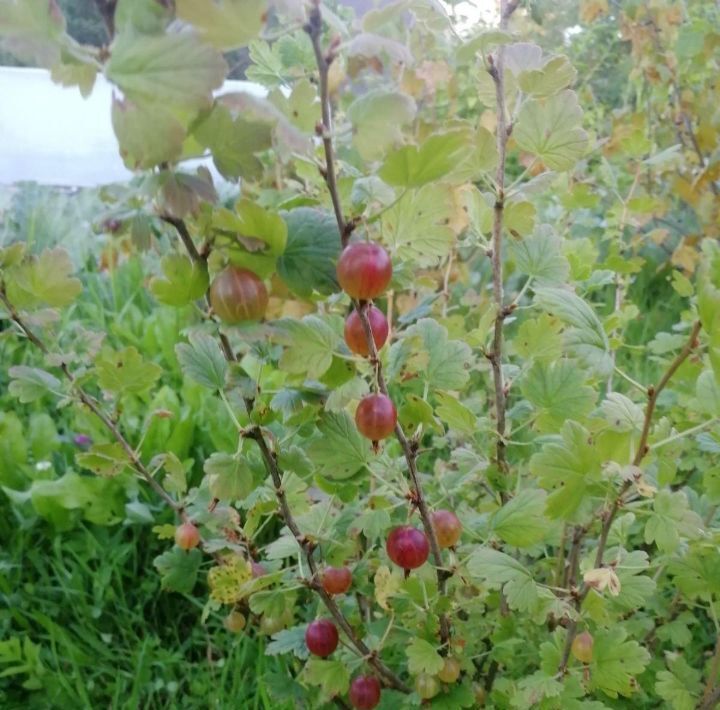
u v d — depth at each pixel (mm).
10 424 686
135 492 630
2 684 537
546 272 342
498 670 396
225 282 229
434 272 688
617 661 295
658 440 286
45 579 605
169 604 598
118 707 523
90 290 954
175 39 185
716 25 753
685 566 332
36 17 184
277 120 204
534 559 455
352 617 386
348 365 271
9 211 1115
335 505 412
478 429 337
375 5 267
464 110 898
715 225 721
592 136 579
